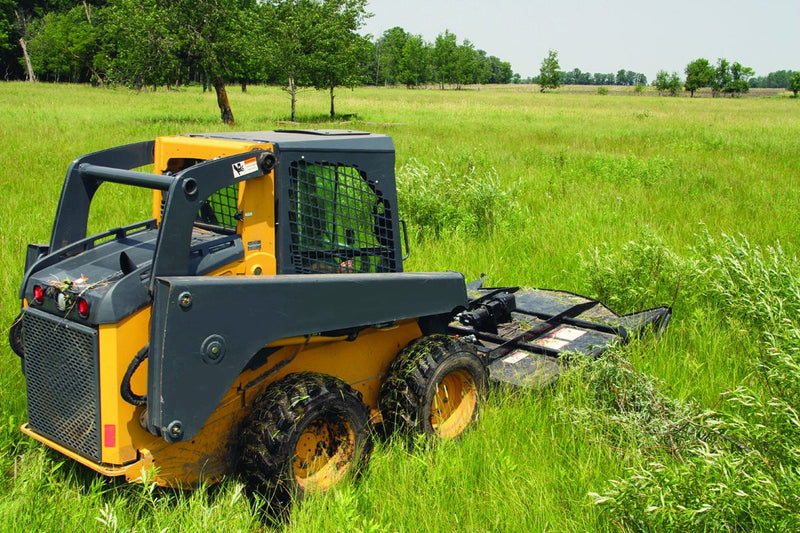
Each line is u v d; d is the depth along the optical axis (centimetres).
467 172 1448
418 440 421
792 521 299
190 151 409
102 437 345
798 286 582
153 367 322
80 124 2433
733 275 666
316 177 411
